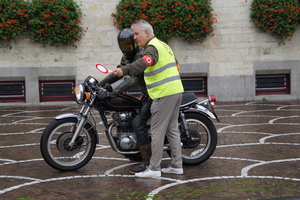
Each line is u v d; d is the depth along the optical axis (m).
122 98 5.62
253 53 14.34
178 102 5.38
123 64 5.84
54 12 13.47
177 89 5.33
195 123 5.98
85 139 5.88
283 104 13.30
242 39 14.28
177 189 4.92
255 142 7.54
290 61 14.41
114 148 5.67
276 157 6.41
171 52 5.46
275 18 13.99
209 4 14.05
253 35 14.30
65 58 13.93
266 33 14.30
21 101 14.11
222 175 5.48
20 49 13.75
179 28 13.84
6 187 5.10
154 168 5.42
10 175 5.63
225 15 14.20
